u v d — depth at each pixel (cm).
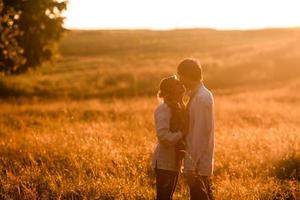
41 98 4069
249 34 11925
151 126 1809
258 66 5688
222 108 2606
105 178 912
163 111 671
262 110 2522
